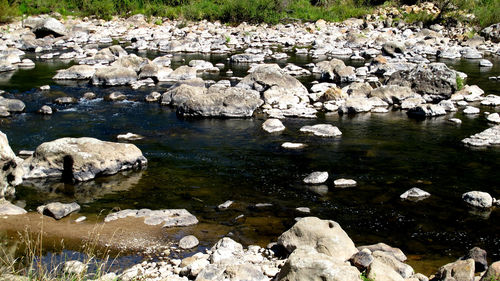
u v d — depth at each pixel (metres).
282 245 7.60
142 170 11.47
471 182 10.85
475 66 27.03
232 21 44.34
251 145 13.39
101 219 8.87
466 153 12.88
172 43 31.70
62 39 34.25
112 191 10.23
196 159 12.23
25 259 7.20
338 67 22.72
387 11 47.66
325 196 10.02
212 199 9.84
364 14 47.53
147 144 13.40
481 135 13.97
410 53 29.61
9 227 8.40
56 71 24.08
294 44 35.81
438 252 7.86
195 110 16.23
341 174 11.27
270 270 6.82
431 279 6.63
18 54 29.03
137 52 30.59
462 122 16.09
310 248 6.35
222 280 6.37
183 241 7.92
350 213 9.25
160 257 7.52
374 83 21.08
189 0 48.28
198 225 8.66
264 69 19.83
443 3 45.72
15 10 41.50
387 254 7.12
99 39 35.72
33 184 10.57
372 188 10.47
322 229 7.49
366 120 16.30
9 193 9.97
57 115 16.27
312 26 42.84
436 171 11.53
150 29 40.09
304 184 10.67
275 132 14.69
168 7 46.66
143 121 15.73
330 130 14.50
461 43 35.88
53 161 11.00
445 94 19.17
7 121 15.47
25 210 9.21
